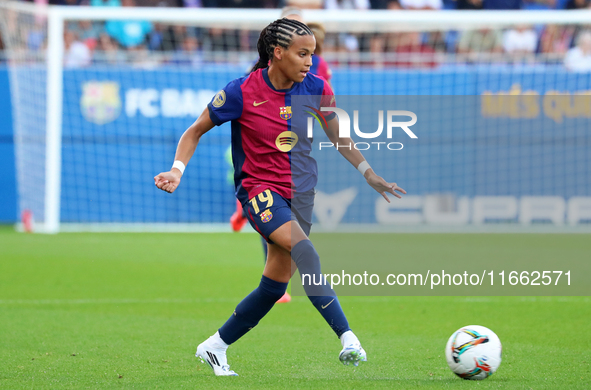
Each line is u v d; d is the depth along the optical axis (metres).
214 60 50.16
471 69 45.47
